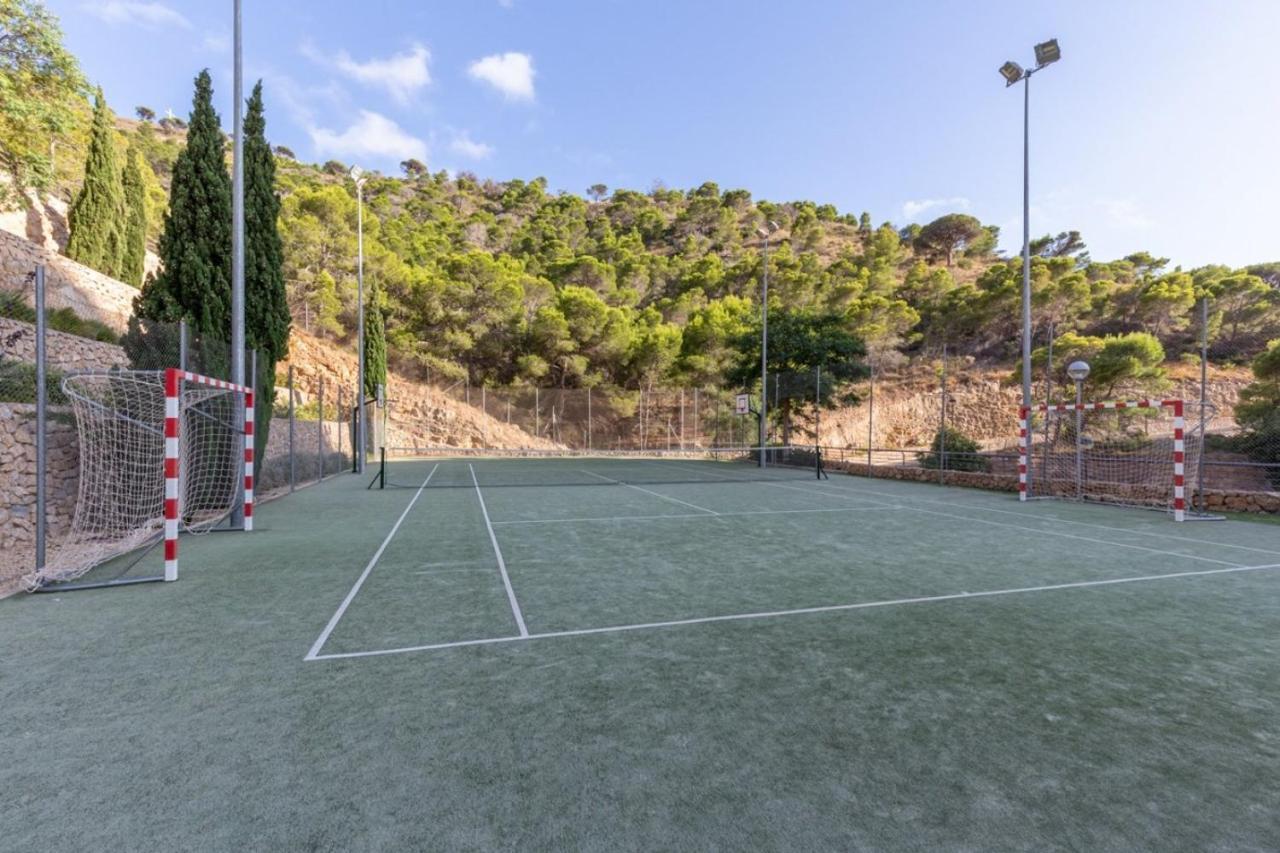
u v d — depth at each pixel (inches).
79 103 621.9
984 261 2748.5
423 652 138.3
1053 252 2785.4
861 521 353.7
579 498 469.1
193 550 257.3
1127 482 460.8
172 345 307.3
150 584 201.2
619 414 1307.8
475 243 2121.1
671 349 1344.7
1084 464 507.8
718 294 1812.3
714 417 1268.5
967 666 131.6
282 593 189.8
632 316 1496.1
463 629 154.8
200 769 88.7
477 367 1381.6
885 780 86.5
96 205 789.2
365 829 74.7
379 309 1082.1
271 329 444.1
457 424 1207.6
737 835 74.0
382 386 992.9
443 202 2792.8
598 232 2497.5
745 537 295.7
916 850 71.4
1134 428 704.4
